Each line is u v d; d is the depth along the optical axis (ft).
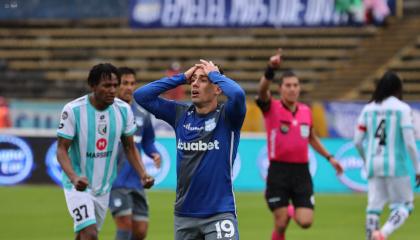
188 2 301.02
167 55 321.93
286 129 108.58
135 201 101.09
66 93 318.65
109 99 79.77
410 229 139.44
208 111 70.74
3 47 338.75
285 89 109.91
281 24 291.99
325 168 201.16
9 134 205.05
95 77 79.36
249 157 201.46
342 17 288.10
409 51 295.69
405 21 306.55
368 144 105.91
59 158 79.71
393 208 103.96
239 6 296.30
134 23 305.73
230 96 68.33
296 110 109.91
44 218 149.48
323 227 139.74
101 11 326.03
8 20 344.49
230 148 70.44
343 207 169.48
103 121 81.20
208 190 69.72
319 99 289.94
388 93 104.53
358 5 286.46
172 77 73.72
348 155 201.36
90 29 338.75
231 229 69.00
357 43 305.94
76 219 80.18
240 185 200.95
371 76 291.99
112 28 338.34
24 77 325.01
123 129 83.10
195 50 320.91
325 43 308.40
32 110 254.06
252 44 316.60
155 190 196.34
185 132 70.95
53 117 253.24
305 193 107.65
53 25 343.26
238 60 313.12
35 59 333.62
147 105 73.05
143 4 304.71
